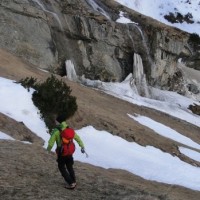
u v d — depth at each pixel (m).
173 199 12.76
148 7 89.50
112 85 46.38
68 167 10.65
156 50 52.69
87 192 10.90
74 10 45.81
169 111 44.72
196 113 50.66
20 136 16.64
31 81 21.84
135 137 24.08
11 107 19.06
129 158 20.31
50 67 41.00
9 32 37.94
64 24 43.50
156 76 53.44
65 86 20.91
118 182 13.44
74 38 44.75
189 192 17.44
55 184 10.87
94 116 24.16
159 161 21.95
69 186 10.65
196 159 26.30
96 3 54.62
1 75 23.48
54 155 14.49
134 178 16.80
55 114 20.14
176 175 20.17
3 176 10.52
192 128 39.16
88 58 45.72
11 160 12.14
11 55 33.22
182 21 90.31
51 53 41.28
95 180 12.61
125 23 51.09
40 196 9.63
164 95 52.47
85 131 21.72
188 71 69.81
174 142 28.28
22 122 17.84
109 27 47.59
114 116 27.50
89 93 33.19
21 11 39.44
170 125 35.50
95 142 20.84
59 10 44.50
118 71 48.84
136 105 38.22
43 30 41.12
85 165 15.55
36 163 12.55
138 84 50.34
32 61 39.38
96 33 46.22
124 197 10.88
